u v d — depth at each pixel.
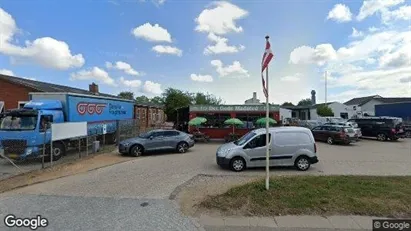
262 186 6.85
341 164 11.84
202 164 11.84
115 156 14.34
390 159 13.28
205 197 6.54
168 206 6.03
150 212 5.64
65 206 6.05
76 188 7.67
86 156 14.14
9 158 11.68
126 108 21.92
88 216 5.42
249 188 6.75
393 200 5.85
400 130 23.03
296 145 10.66
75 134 13.31
